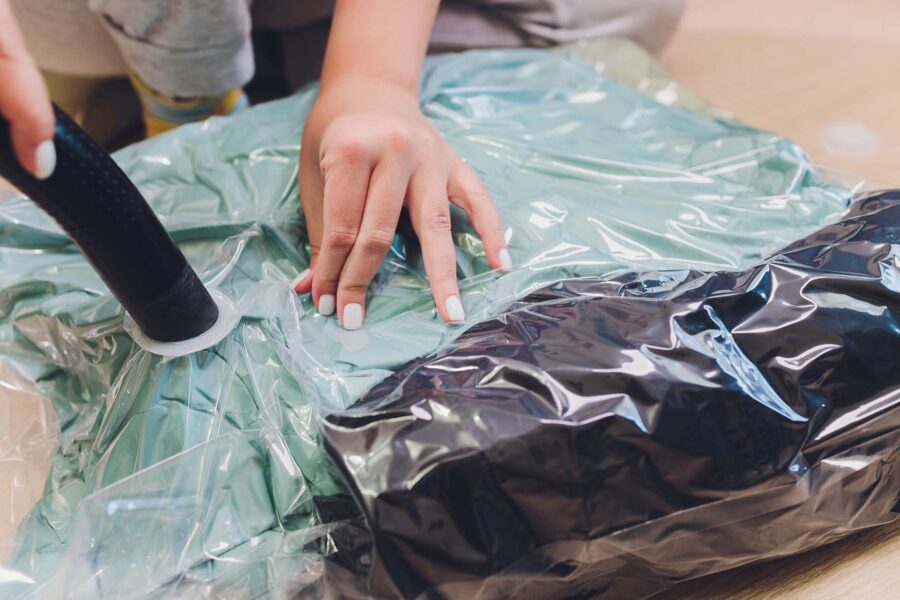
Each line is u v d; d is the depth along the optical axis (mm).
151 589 394
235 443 432
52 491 475
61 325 515
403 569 360
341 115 527
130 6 690
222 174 600
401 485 355
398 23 602
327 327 490
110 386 494
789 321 430
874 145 819
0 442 504
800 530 427
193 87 775
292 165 604
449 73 730
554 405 382
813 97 911
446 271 487
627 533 385
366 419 384
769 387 414
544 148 627
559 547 380
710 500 391
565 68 776
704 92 939
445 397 386
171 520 409
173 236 551
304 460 426
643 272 494
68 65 838
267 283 501
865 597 443
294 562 402
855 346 426
